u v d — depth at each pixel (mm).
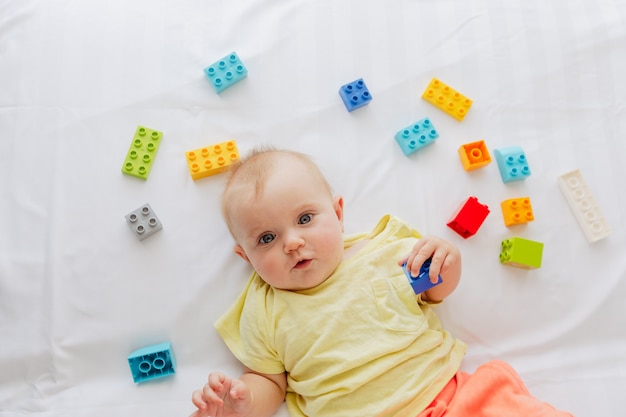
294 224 1159
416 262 1140
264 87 1423
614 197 1397
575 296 1337
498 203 1384
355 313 1177
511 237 1363
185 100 1398
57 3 1446
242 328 1236
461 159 1399
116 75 1403
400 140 1390
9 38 1416
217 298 1300
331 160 1388
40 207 1312
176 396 1243
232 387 1094
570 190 1388
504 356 1304
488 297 1328
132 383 1252
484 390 1148
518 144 1426
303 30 1467
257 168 1195
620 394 1280
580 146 1429
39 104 1371
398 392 1143
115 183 1337
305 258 1147
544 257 1354
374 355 1147
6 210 1307
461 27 1494
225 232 1329
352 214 1360
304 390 1180
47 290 1267
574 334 1318
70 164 1341
